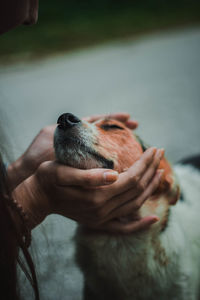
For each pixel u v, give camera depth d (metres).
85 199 1.67
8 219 1.38
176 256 2.16
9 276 1.41
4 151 1.53
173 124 5.88
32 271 1.43
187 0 20.80
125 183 1.71
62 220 2.14
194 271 2.31
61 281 2.03
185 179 2.93
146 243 2.11
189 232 2.41
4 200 1.38
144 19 17.69
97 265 2.21
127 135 2.27
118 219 2.07
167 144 5.09
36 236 1.90
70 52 12.55
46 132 2.27
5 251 1.40
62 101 7.70
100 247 2.16
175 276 2.18
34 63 11.41
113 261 2.16
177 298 2.23
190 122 5.90
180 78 8.95
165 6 19.83
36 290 1.46
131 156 2.19
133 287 2.22
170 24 16.86
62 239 2.13
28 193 1.66
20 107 7.48
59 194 1.66
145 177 1.82
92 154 1.97
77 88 8.71
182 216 2.45
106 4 19.17
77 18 17.17
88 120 2.62
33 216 1.69
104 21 17.00
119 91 8.24
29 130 5.80
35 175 1.71
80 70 10.61
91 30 15.41
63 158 1.92
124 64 11.01
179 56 11.37
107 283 2.26
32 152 2.14
